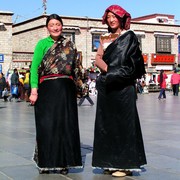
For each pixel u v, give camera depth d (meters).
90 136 8.27
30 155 6.24
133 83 4.81
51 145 4.92
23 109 16.86
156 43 44.53
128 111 4.75
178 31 46.00
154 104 19.34
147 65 43.84
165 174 4.98
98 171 5.14
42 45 5.00
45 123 4.93
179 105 18.41
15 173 5.06
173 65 45.59
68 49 5.00
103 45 4.88
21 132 9.02
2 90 23.50
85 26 39.94
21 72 31.97
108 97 4.80
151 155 6.23
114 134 4.79
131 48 4.68
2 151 6.60
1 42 35.44
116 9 4.83
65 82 4.98
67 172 5.02
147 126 10.10
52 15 5.00
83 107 17.80
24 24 41.03
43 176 4.91
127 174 4.90
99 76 4.90
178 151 6.57
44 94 4.96
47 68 4.96
